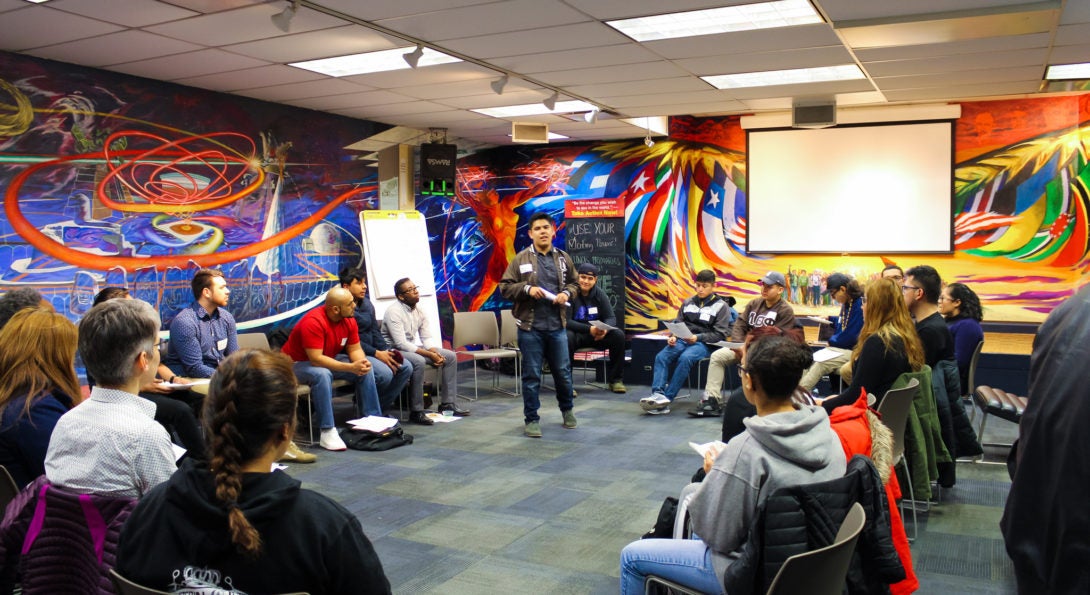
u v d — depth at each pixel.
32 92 5.17
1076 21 4.55
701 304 7.42
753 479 2.01
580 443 5.84
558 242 9.60
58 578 1.85
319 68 5.63
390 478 4.94
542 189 9.69
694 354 7.11
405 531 3.98
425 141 8.77
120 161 5.72
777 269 8.95
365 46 5.00
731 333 7.25
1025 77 6.26
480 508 4.34
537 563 3.56
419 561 3.59
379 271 7.66
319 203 7.47
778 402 2.16
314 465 5.26
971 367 5.53
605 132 8.73
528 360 6.08
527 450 5.63
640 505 4.38
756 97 7.03
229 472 1.35
